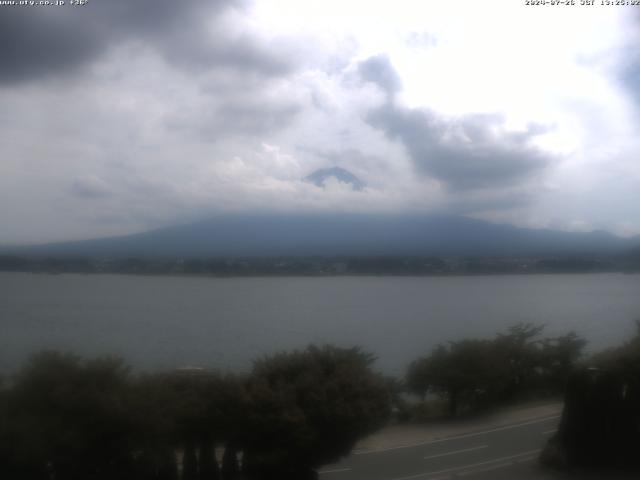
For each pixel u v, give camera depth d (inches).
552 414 1032.8
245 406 616.4
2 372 577.0
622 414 738.8
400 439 866.8
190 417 603.2
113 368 586.6
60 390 539.5
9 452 506.0
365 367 722.2
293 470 637.9
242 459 650.8
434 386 1074.1
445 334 1640.0
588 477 699.4
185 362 938.7
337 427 639.8
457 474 709.3
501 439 871.7
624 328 1518.2
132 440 556.7
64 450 522.6
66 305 2132.1
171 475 596.1
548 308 2297.0
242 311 2241.6
